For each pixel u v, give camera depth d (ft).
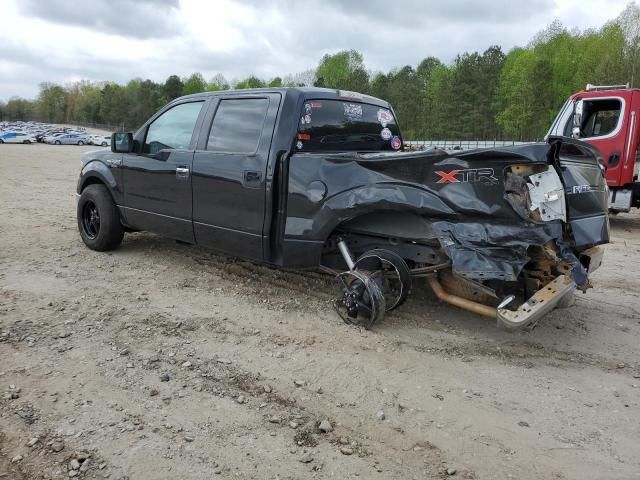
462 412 10.61
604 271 21.72
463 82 181.27
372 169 13.57
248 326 14.28
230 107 16.69
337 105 16.49
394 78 233.14
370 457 9.18
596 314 16.31
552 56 177.99
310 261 14.73
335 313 15.26
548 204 12.06
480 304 13.35
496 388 11.59
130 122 379.55
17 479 8.29
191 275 18.44
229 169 15.98
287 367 12.12
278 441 9.52
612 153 32.83
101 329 13.73
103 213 20.57
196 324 14.28
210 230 16.96
